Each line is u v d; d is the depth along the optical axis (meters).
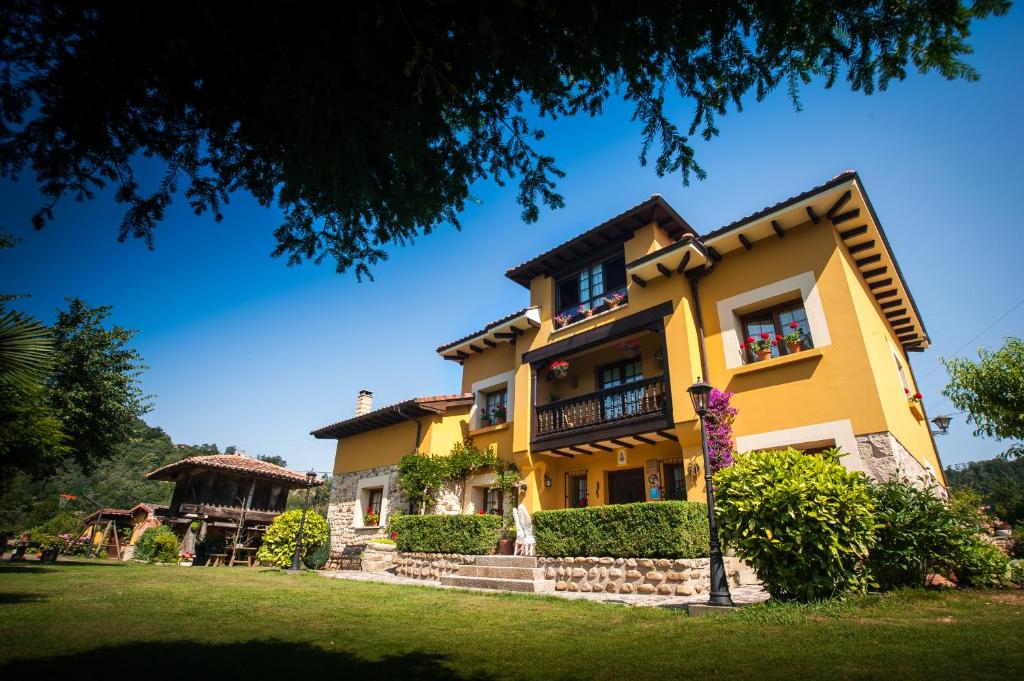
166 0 2.68
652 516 7.96
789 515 5.56
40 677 3.13
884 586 5.86
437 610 6.19
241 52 2.95
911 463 9.06
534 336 13.48
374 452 16.70
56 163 3.22
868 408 8.21
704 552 7.98
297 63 2.93
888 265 10.32
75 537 22.52
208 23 2.79
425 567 11.09
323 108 3.20
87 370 13.16
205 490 20.23
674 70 3.45
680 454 10.73
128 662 3.58
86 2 2.62
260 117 3.35
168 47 2.75
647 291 11.20
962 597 5.19
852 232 9.70
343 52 2.94
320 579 10.34
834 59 3.28
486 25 2.87
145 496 50.03
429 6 2.93
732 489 6.07
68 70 2.86
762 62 3.38
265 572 12.05
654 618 5.50
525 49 3.25
